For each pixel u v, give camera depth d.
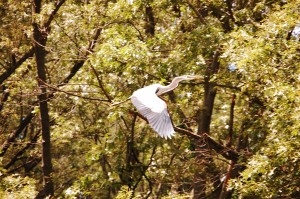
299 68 14.54
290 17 14.80
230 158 17.11
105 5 20.11
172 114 17.62
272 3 18.27
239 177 15.58
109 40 17.17
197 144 18.09
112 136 18.56
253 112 17.95
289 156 13.57
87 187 19.48
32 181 15.98
